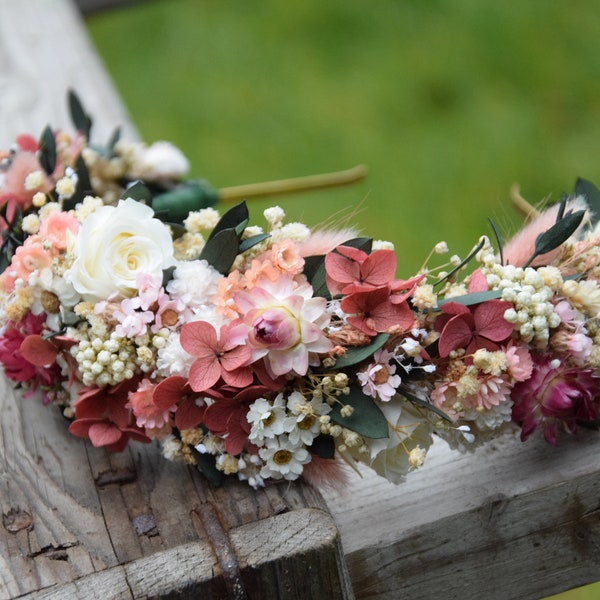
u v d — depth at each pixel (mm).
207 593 856
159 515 931
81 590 846
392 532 987
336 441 942
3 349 1036
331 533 885
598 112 3303
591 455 1047
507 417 963
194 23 3787
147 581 849
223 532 894
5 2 1976
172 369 906
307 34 3691
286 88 3443
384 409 931
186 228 1031
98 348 934
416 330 902
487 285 939
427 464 1057
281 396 911
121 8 2402
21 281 974
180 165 1475
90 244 935
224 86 3484
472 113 3309
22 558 885
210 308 930
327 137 3248
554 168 3090
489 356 911
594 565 1063
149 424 945
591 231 1069
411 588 1009
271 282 905
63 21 1946
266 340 872
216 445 948
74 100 1448
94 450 1021
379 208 2971
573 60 3471
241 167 3141
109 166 1443
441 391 930
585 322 966
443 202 2994
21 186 1164
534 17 3631
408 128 3242
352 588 968
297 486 951
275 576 869
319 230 1017
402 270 2779
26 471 993
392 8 3744
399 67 3479
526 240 1018
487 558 1024
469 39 3578
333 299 939
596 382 992
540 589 1058
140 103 3434
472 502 1004
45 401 1061
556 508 1027
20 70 1813
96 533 913
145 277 924
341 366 905
